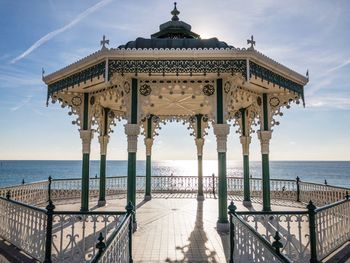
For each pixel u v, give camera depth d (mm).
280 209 11258
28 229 6453
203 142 14242
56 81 9758
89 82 8820
